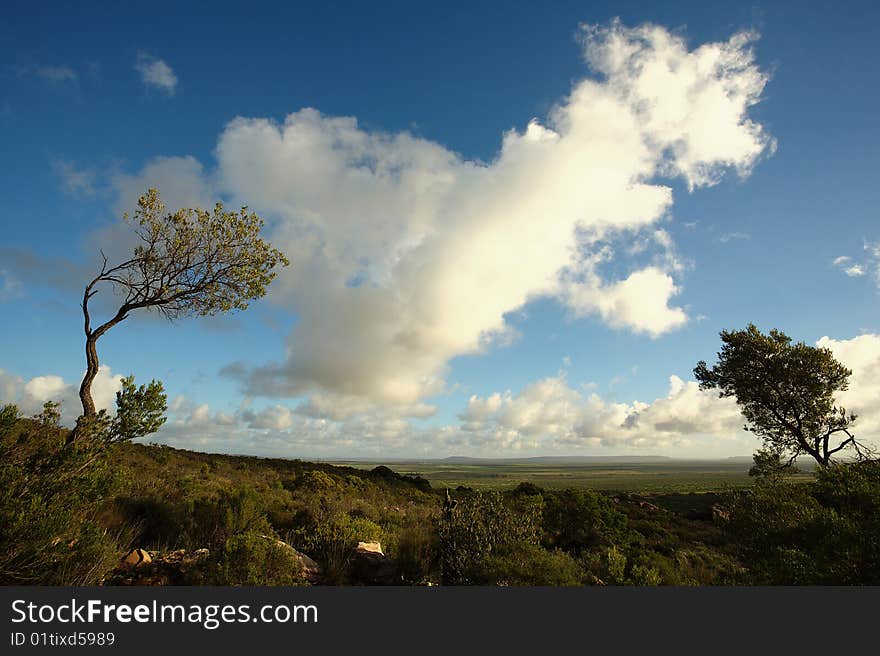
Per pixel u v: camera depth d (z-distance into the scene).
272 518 13.11
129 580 7.27
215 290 11.01
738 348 15.27
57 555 6.20
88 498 6.95
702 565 14.13
